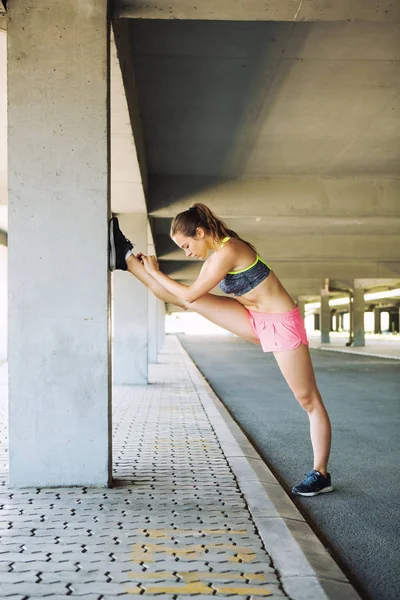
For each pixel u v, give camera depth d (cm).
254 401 1011
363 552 325
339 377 1464
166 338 4916
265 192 1238
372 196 1257
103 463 415
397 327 6594
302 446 625
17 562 275
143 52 659
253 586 252
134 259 420
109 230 424
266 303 402
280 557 286
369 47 646
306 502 420
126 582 254
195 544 301
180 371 1541
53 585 250
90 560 278
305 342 411
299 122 895
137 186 997
